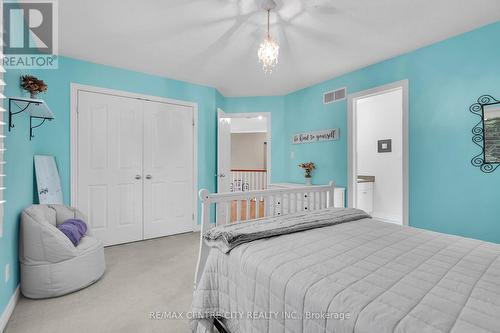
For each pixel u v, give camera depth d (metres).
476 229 2.36
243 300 1.26
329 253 1.31
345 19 2.19
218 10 2.07
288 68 3.32
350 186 3.44
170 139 3.76
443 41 2.56
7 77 1.80
